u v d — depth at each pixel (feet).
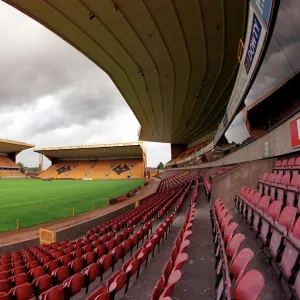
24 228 40.91
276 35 20.13
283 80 22.40
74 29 43.57
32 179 196.95
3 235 36.91
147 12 39.60
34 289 12.76
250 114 31.42
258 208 14.71
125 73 61.26
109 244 19.58
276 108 25.76
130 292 11.50
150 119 110.63
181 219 28.50
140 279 12.86
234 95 32.86
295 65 20.01
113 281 9.77
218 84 65.51
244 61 24.71
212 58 52.39
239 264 7.38
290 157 22.04
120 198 69.92
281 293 8.35
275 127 24.07
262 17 17.28
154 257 16.20
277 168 22.94
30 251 24.36
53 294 10.48
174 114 98.68
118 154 217.15
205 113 94.89
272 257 10.28
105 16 40.37
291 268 8.02
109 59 54.49
